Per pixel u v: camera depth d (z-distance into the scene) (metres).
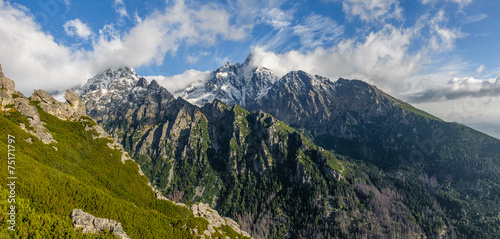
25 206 73.19
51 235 67.38
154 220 112.38
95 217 86.75
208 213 150.50
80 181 113.06
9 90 153.25
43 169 101.81
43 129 143.62
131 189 143.88
